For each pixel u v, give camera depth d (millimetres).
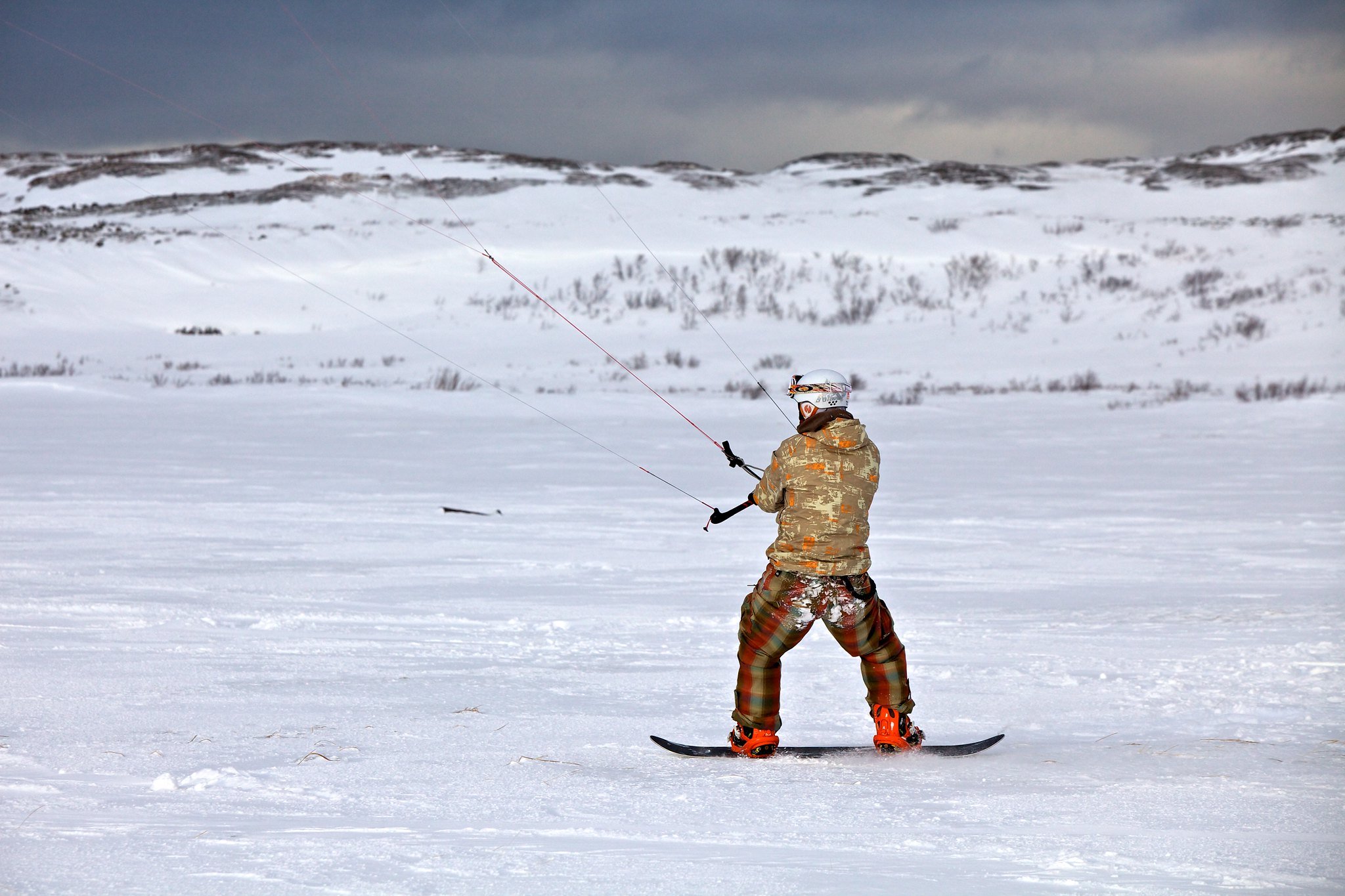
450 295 142250
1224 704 11586
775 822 7492
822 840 7078
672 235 170750
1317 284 127875
